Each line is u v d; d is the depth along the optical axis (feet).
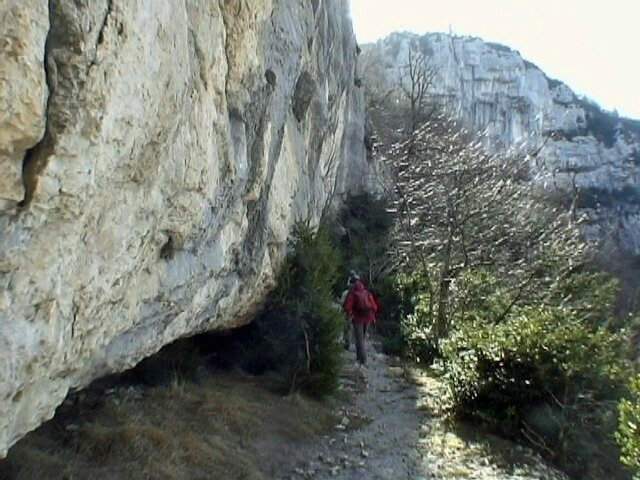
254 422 21.09
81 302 9.64
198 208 14.44
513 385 23.58
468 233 39.63
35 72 7.02
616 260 81.87
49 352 8.84
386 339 40.27
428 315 38.04
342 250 52.90
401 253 48.21
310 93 29.43
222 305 20.47
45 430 16.56
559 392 22.84
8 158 7.13
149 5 9.50
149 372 22.25
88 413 18.08
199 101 13.35
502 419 23.67
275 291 26.43
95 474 14.93
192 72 12.75
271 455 19.56
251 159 19.47
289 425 21.95
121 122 9.14
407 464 20.49
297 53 25.14
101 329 11.09
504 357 23.93
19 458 14.46
